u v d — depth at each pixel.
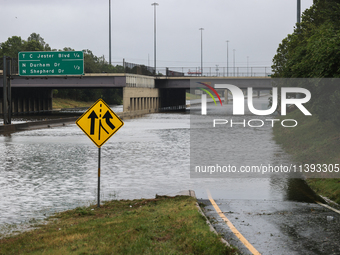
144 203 13.89
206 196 15.38
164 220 10.89
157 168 22.33
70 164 23.91
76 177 19.75
